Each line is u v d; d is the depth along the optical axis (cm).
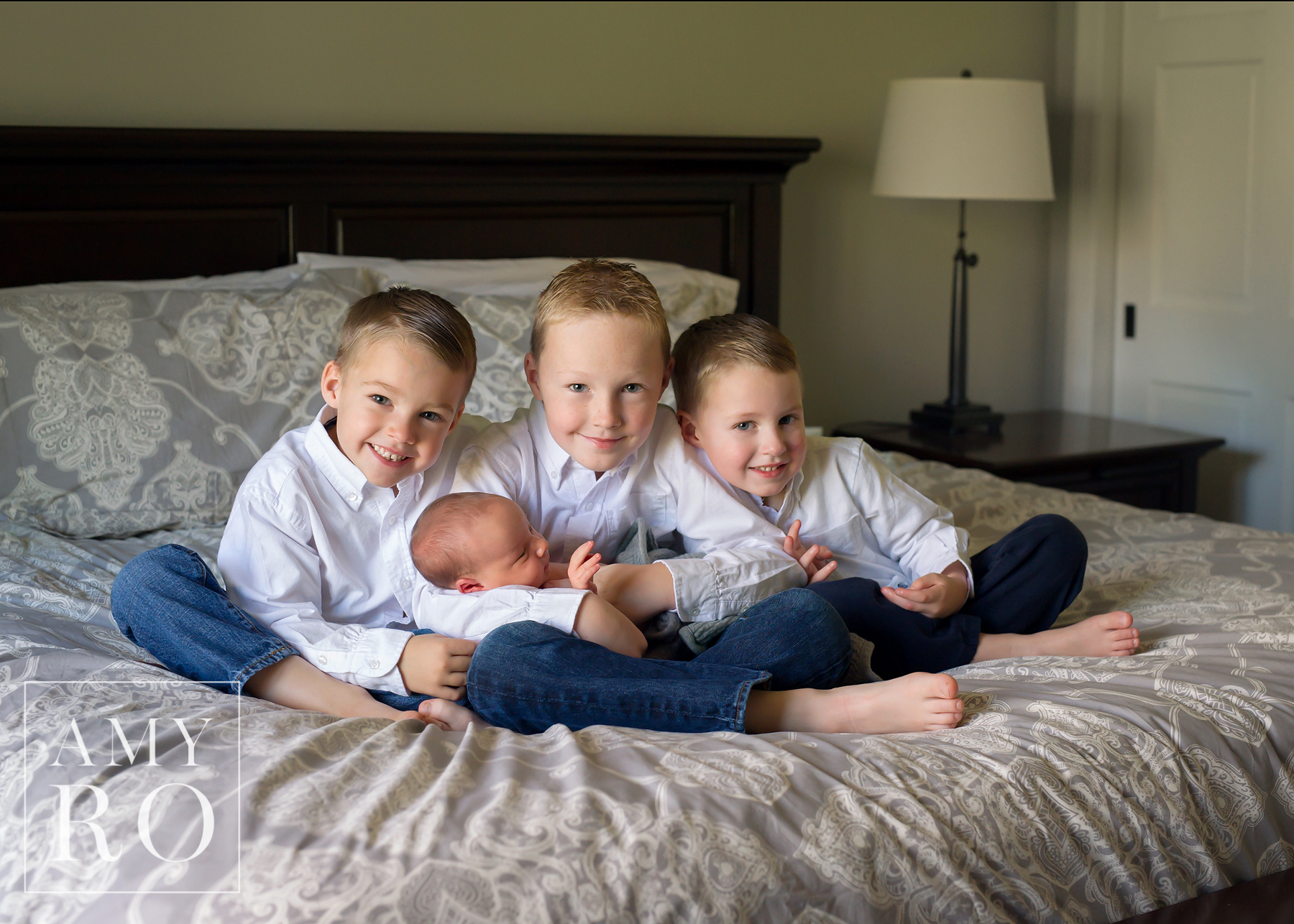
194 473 182
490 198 255
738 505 143
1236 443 314
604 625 121
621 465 143
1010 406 350
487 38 265
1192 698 116
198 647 119
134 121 235
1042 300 348
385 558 140
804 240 311
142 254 226
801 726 111
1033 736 105
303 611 130
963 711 113
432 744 99
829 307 317
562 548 146
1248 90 299
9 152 209
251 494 133
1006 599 146
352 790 90
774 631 117
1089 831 97
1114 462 288
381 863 80
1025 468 275
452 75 263
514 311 215
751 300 288
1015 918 91
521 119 272
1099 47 328
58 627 130
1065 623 155
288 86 248
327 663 122
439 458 143
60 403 178
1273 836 108
